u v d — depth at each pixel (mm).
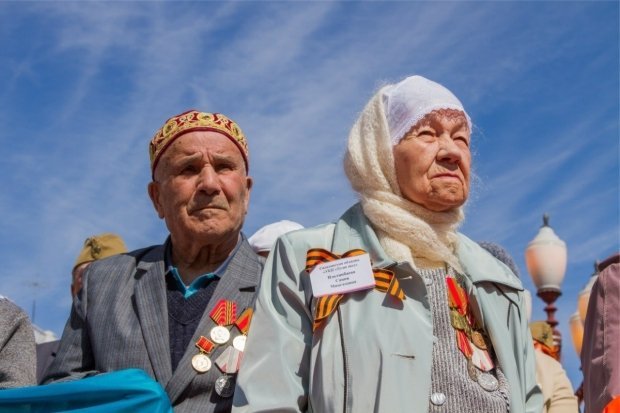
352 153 4223
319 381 3705
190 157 4609
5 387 4531
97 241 6906
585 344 4227
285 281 3973
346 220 4160
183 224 4570
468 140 4211
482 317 3959
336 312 3826
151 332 4391
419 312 3836
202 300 4512
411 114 4113
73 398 4141
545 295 8977
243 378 3783
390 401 3586
